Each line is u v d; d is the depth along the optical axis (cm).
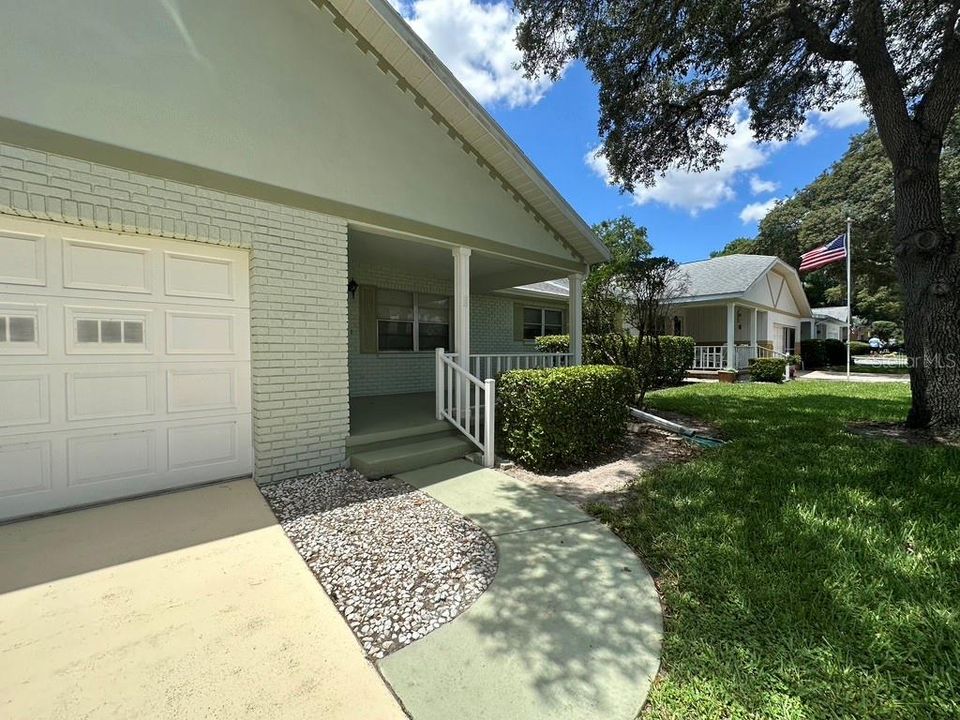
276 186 421
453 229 586
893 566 251
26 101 306
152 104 354
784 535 290
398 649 197
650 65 618
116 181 340
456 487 416
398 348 868
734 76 652
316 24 450
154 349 380
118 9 340
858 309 3284
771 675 176
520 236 686
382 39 486
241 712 161
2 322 320
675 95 703
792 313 2166
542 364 820
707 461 468
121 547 288
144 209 352
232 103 395
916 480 385
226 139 391
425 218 553
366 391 818
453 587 247
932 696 164
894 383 1307
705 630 204
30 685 171
